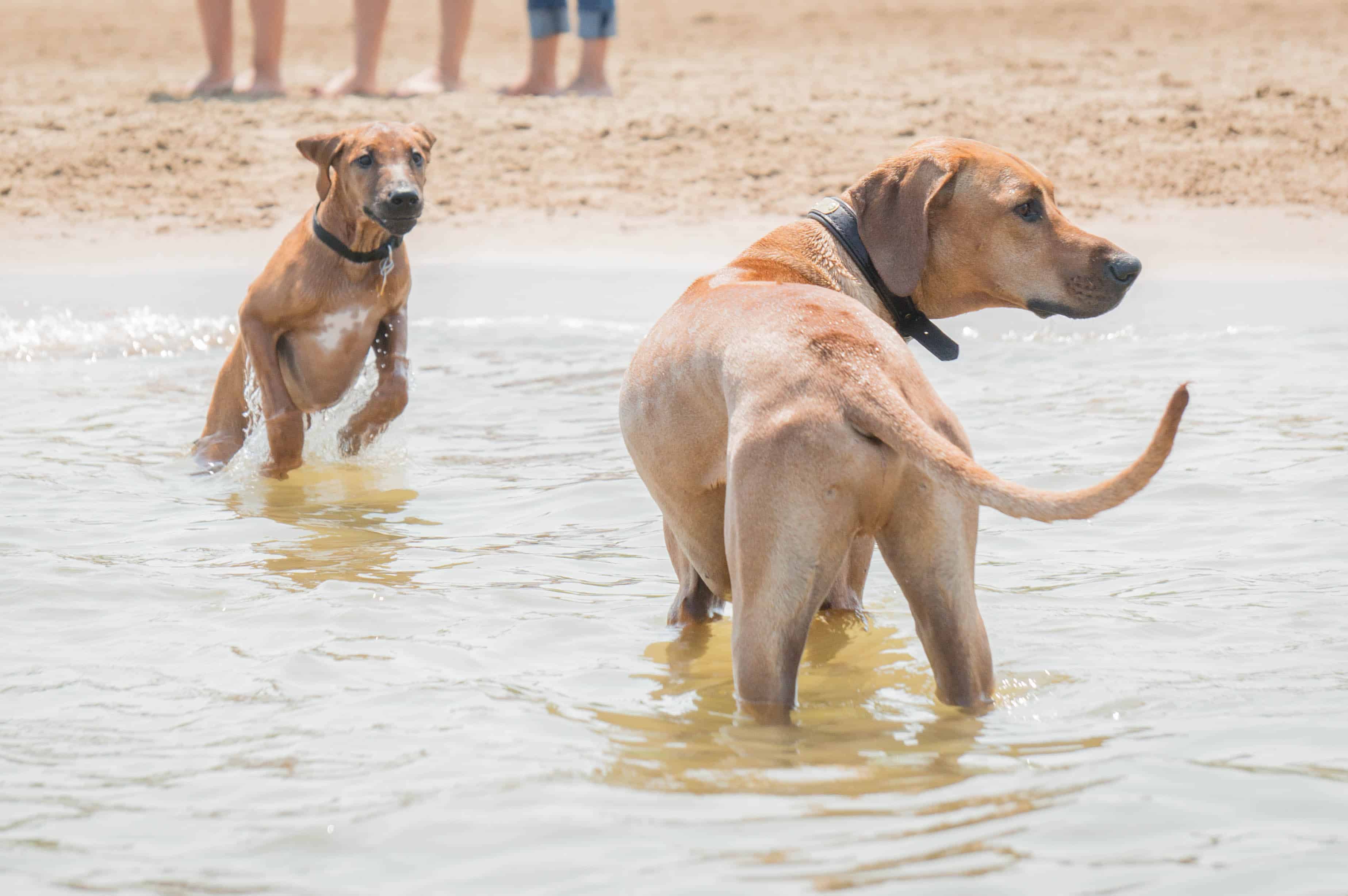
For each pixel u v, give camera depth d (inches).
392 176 435.5
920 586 237.0
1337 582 323.9
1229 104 1016.2
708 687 274.2
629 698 268.7
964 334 612.1
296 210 867.4
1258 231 767.1
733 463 232.7
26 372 581.3
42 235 820.0
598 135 1002.1
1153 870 194.4
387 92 1149.1
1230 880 191.5
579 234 808.9
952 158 291.0
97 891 195.3
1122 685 267.1
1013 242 292.4
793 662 233.9
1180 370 531.8
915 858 198.4
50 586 335.3
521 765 235.1
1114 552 356.8
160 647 297.9
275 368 451.5
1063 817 210.5
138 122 1031.0
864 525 232.5
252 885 196.4
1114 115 1004.6
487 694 270.1
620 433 483.5
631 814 214.8
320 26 1745.8
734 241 784.3
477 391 542.0
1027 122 994.7
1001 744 239.0
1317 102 1009.5
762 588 230.8
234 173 933.2
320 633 306.0
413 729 252.4
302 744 246.1
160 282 729.0
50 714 261.3
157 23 1780.3
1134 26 1480.1
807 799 218.7
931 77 1172.5
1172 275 687.7
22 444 478.3
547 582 344.5
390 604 325.4
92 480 439.8
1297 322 597.9
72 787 229.8
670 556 311.1
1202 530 366.3
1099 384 518.0
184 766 237.5
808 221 297.3
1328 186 842.8
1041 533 375.2
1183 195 839.7
